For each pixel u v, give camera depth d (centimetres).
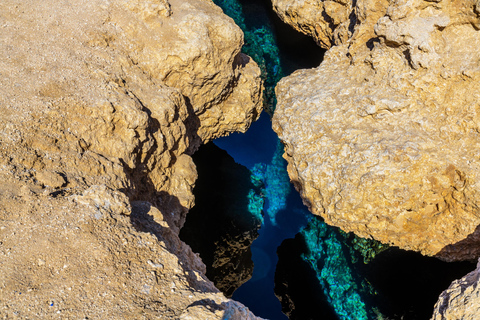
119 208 641
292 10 1366
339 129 973
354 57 1059
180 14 1112
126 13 1070
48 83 832
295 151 1033
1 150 666
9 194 602
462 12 845
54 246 542
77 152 752
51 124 754
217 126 1255
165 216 976
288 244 1237
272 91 1534
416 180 866
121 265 546
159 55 1033
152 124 934
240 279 1173
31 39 951
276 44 1579
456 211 899
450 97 886
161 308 500
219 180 1361
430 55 880
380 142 899
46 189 630
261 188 1371
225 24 1091
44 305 471
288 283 1154
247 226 1277
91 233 573
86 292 497
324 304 1078
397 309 979
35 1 1072
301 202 1259
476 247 916
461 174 850
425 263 998
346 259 1091
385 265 1034
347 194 910
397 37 897
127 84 962
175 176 1048
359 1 1048
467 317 456
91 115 812
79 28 1009
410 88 919
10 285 485
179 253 739
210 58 1063
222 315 493
